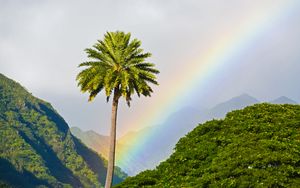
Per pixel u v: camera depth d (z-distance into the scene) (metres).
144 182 48.25
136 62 67.06
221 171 41.19
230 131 51.69
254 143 45.88
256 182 37.66
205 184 40.12
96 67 66.19
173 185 44.50
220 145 49.59
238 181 38.28
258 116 54.00
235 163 41.66
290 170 39.06
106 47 67.44
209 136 52.12
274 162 40.56
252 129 50.69
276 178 37.72
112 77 65.00
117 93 67.88
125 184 48.50
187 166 47.91
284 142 46.25
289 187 36.97
